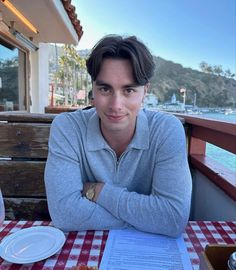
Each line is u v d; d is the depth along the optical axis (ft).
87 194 3.52
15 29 14.67
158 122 3.87
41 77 20.06
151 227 3.20
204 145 7.07
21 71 17.46
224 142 5.14
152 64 3.27
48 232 3.12
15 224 3.47
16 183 6.07
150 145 3.78
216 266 2.05
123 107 3.31
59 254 2.77
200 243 3.01
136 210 3.26
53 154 3.81
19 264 2.59
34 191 6.08
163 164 3.68
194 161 6.83
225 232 3.27
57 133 3.90
